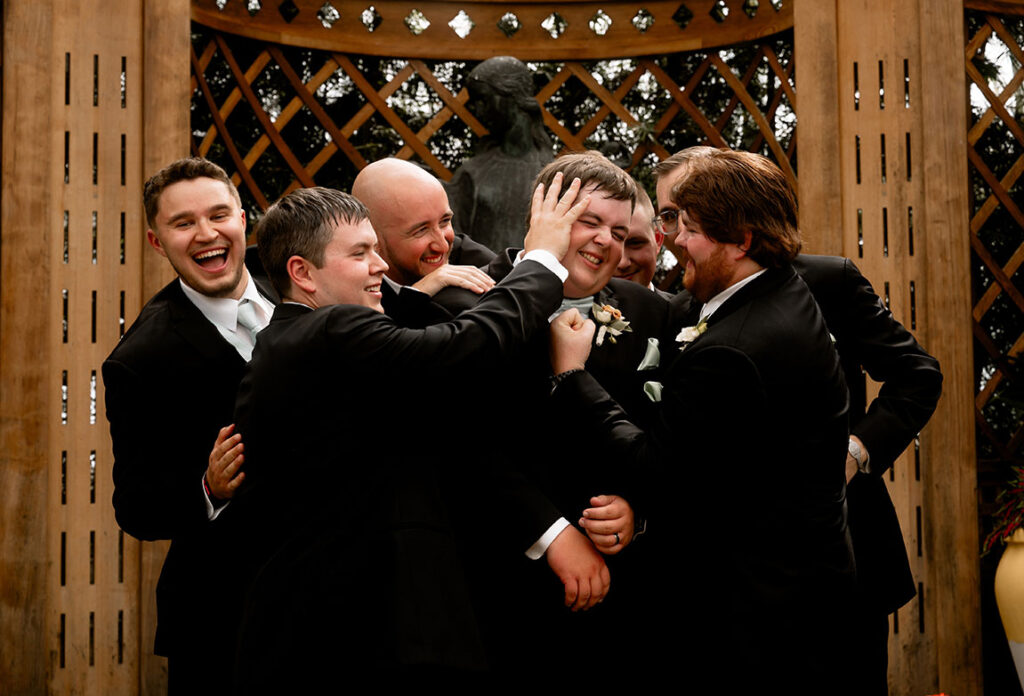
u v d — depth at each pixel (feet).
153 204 7.32
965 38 12.60
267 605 5.84
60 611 10.27
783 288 6.15
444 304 6.75
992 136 13.65
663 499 6.08
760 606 5.82
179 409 7.13
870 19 11.53
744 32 13.37
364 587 5.80
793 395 5.83
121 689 10.37
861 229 11.76
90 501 10.43
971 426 11.30
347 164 14.67
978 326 12.67
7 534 10.14
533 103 12.55
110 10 10.73
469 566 6.63
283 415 5.98
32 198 10.38
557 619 6.77
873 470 7.36
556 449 6.74
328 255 6.31
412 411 6.17
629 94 14.78
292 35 13.44
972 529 11.21
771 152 14.17
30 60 10.46
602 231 6.70
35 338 10.30
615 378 6.87
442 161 14.85
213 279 7.30
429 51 14.01
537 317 6.17
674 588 6.43
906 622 11.13
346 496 5.94
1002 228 13.69
